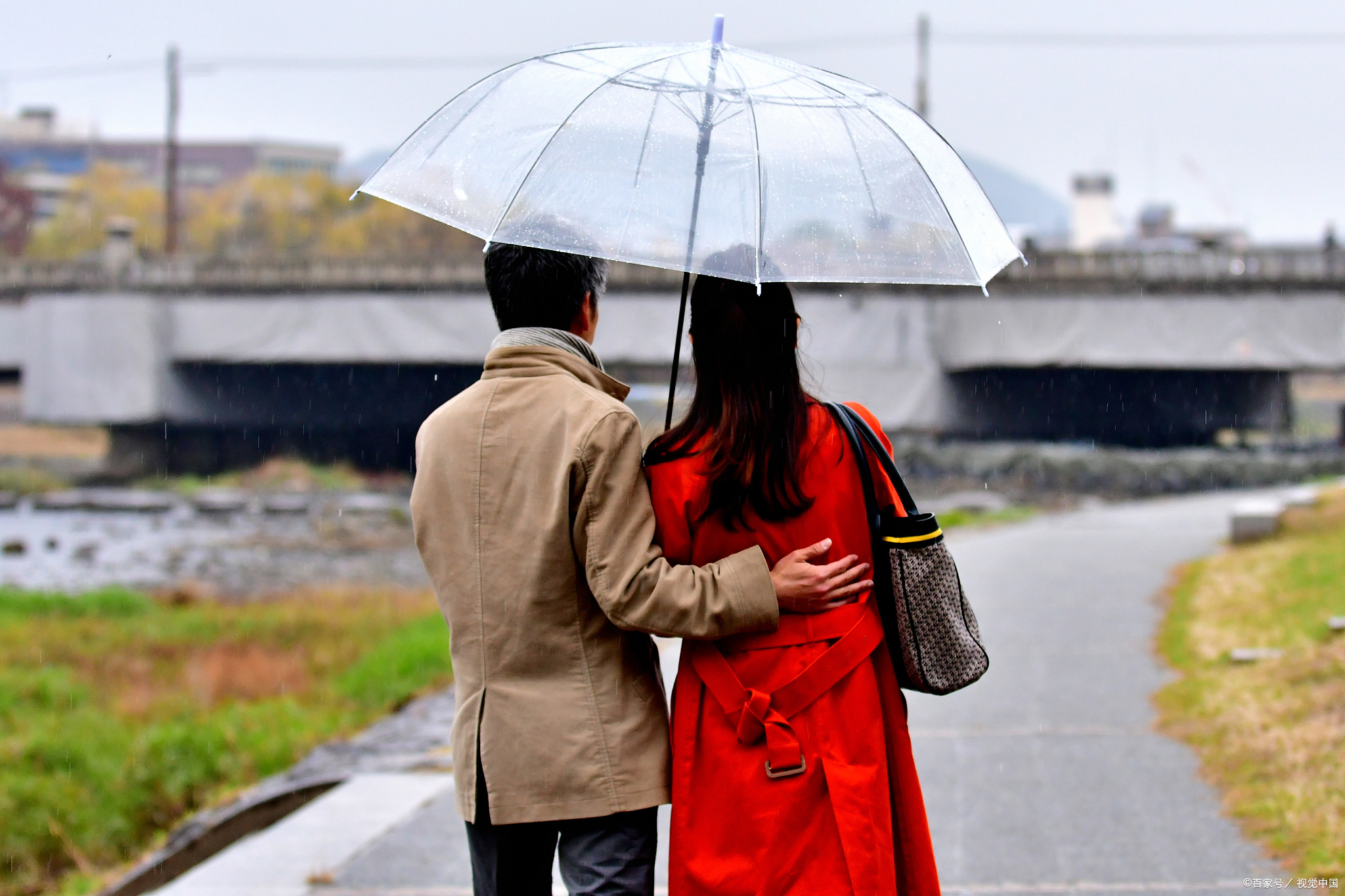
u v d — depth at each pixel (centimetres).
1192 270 5022
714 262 374
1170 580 1914
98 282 6103
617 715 384
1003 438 5719
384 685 1666
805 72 439
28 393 6228
